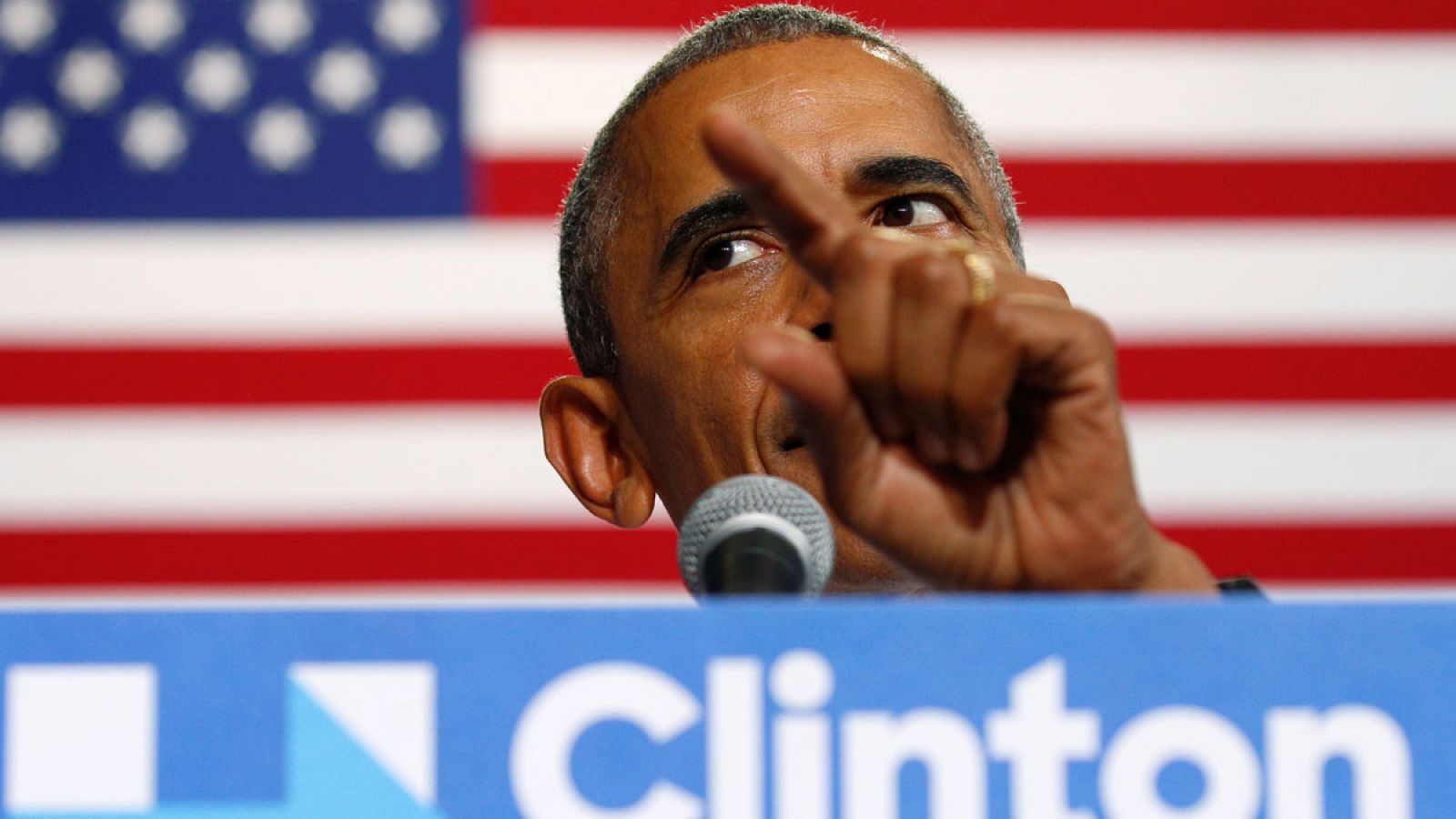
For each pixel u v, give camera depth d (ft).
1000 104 41.91
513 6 42.68
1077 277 41.78
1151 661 7.43
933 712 7.38
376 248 42.06
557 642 7.41
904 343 10.39
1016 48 41.91
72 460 41.47
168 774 7.38
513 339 41.75
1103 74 41.91
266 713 7.41
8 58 42.96
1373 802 7.38
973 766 7.37
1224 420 41.52
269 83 42.88
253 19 43.04
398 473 41.45
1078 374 10.83
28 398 41.57
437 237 42.14
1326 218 41.75
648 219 19.57
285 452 41.42
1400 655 7.45
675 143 19.42
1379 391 41.55
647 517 20.57
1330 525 41.37
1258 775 7.39
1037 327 10.51
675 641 7.41
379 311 41.91
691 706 7.38
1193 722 7.41
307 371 41.73
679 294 19.16
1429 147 41.88
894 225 19.02
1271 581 41.39
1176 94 41.93
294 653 7.43
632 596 41.11
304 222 42.19
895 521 11.02
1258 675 7.43
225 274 42.06
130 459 41.47
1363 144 41.88
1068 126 41.91
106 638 7.43
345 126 42.52
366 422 41.52
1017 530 11.06
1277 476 41.52
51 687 7.40
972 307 10.36
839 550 18.31
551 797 7.34
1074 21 42.04
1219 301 41.78
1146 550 11.18
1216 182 41.91
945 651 7.42
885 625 7.42
